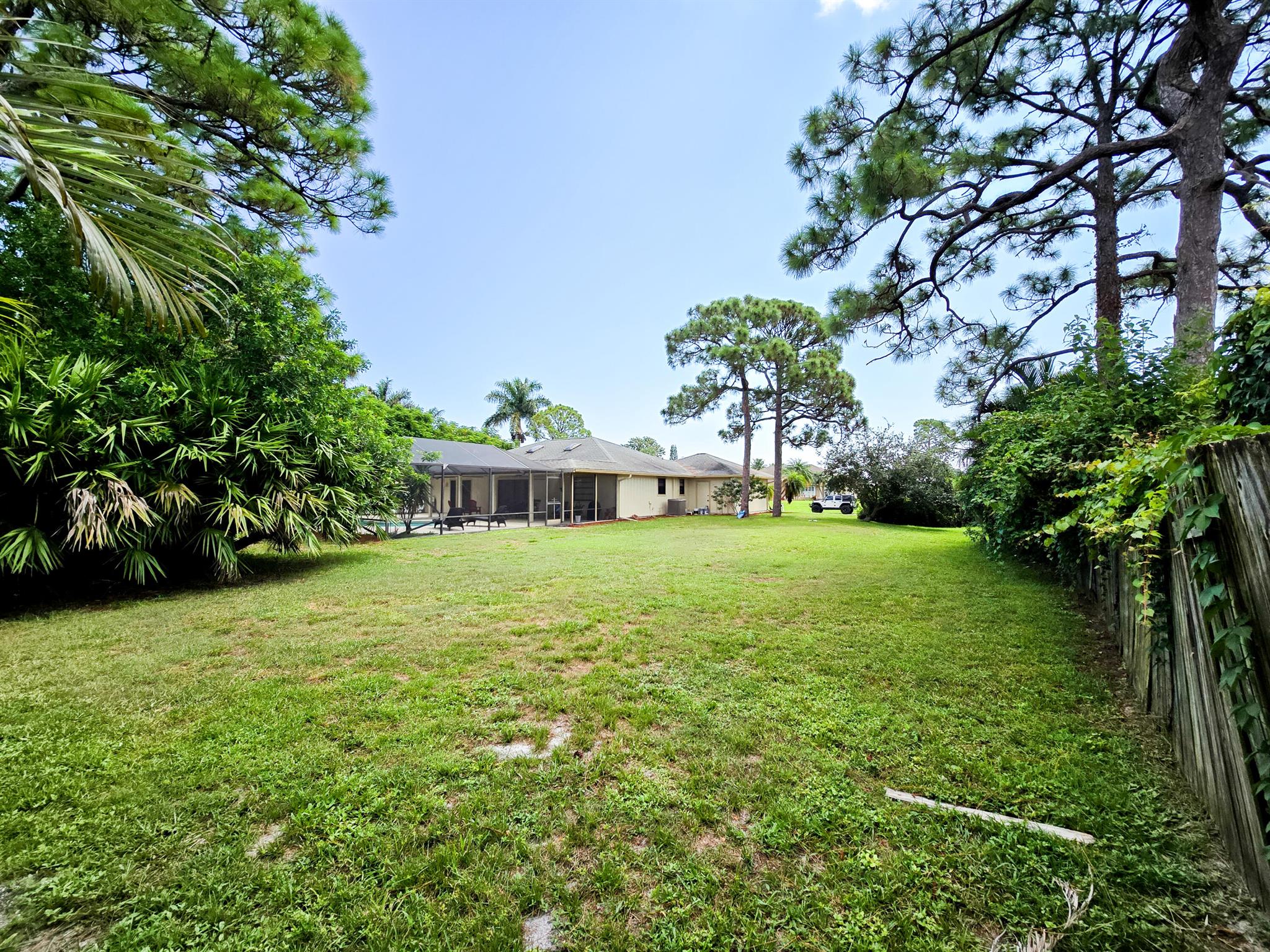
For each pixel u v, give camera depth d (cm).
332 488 743
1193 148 502
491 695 303
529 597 561
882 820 187
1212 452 162
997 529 582
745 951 138
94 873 163
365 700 296
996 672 327
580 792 207
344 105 610
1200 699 192
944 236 820
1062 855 167
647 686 314
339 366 888
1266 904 143
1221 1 470
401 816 192
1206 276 495
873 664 346
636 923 147
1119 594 339
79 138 233
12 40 245
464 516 1609
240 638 417
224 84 532
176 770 221
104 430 523
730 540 1138
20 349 488
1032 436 527
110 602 543
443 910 151
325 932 143
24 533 481
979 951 135
